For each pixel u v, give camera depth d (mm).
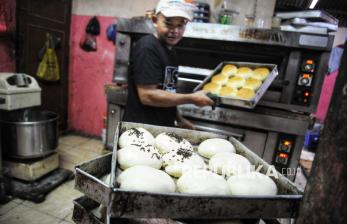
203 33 1830
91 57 3484
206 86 1633
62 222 1925
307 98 1747
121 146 939
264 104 1817
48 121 2225
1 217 1909
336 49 3438
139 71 1328
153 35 1399
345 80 473
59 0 3156
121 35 2018
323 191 511
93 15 3363
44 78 3090
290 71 1746
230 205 574
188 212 562
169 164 874
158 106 1423
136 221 626
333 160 491
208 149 989
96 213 723
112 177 596
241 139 1809
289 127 1674
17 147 2121
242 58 1995
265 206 590
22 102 2123
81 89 3650
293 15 2020
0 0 2445
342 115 474
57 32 3217
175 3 1279
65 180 2494
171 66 1481
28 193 2115
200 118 1887
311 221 539
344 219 491
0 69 2570
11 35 2609
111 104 2014
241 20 2355
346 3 2406
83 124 3770
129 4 3188
